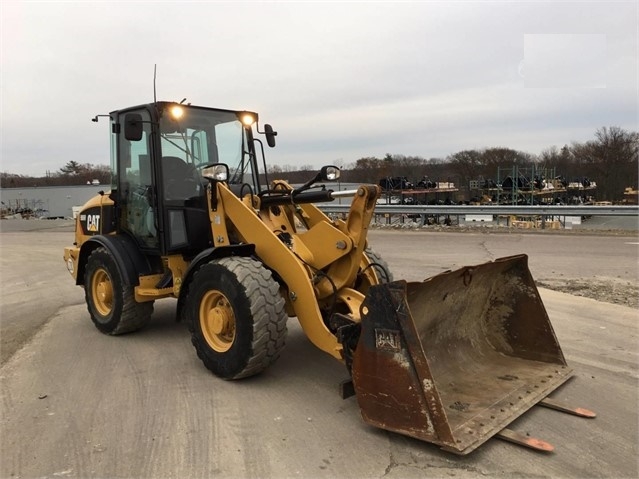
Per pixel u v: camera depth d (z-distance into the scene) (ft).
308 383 13.48
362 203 12.91
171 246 16.34
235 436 10.64
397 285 9.77
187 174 16.78
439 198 109.09
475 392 11.68
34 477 9.32
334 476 9.12
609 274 26.37
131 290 17.38
